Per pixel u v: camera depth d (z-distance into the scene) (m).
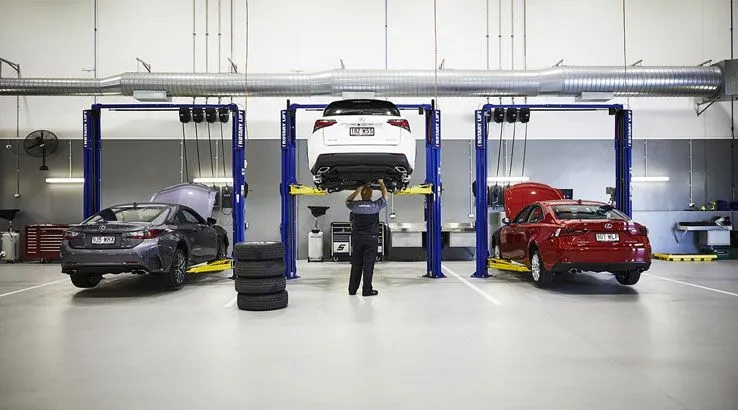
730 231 11.57
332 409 2.76
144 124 11.72
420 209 11.81
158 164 11.70
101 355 3.84
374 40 11.75
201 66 11.64
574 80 9.45
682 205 12.05
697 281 7.82
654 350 3.92
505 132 11.91
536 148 11.93
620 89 9.59
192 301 6.25
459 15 11.80
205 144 11.72
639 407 2.78
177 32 11.65
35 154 11.52
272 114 11.73
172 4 11.66
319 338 4.33
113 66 11.66
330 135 5.95
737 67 9.52
